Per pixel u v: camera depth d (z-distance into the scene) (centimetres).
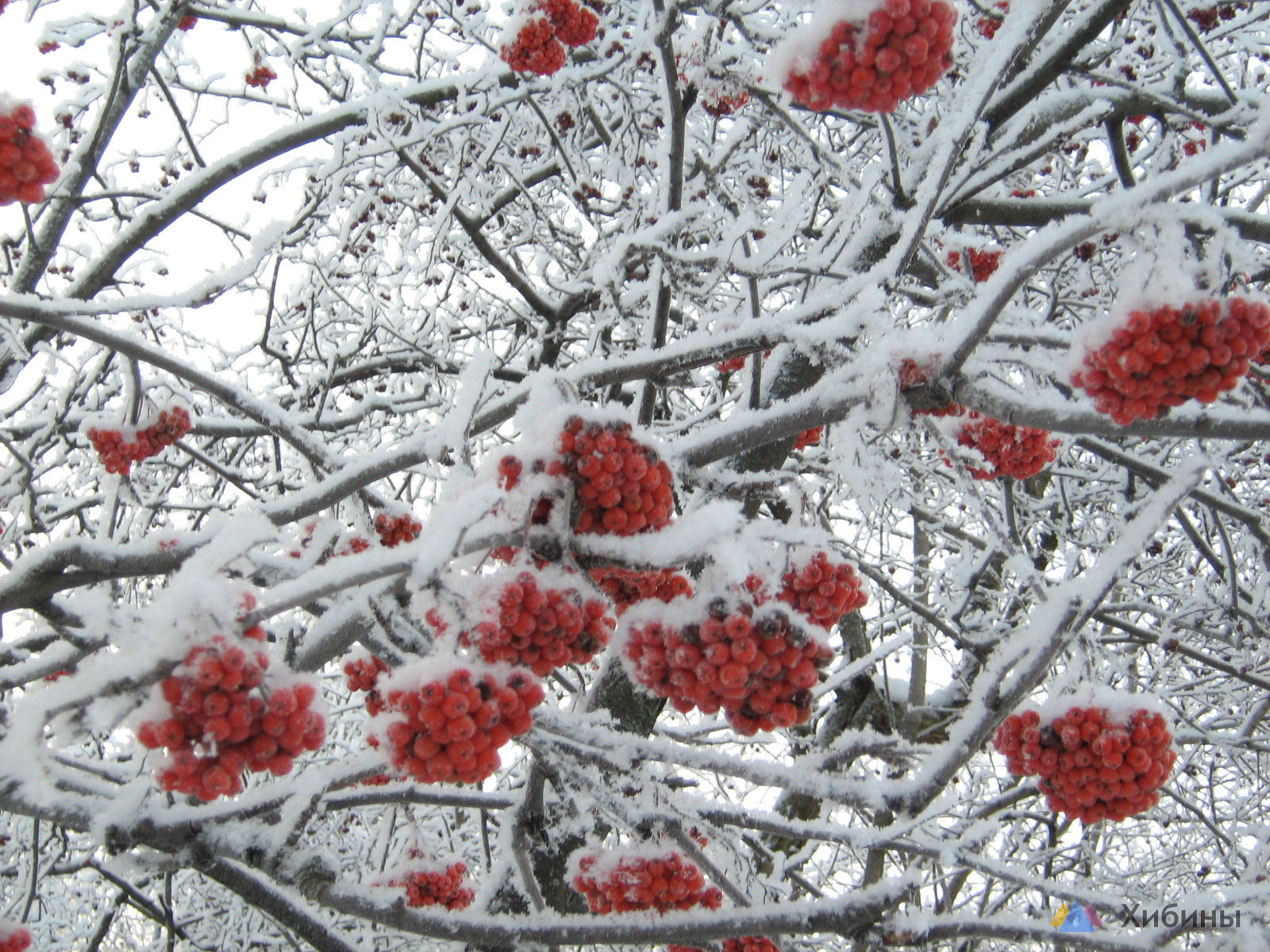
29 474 290
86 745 442
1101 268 511
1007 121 370
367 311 490
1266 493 582
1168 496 230
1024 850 536
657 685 173
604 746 241
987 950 524
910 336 216
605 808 238
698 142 479
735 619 162
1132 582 546
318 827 485
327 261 463
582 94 448
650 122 480
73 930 596
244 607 143
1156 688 557
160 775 137
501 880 316
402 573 157
